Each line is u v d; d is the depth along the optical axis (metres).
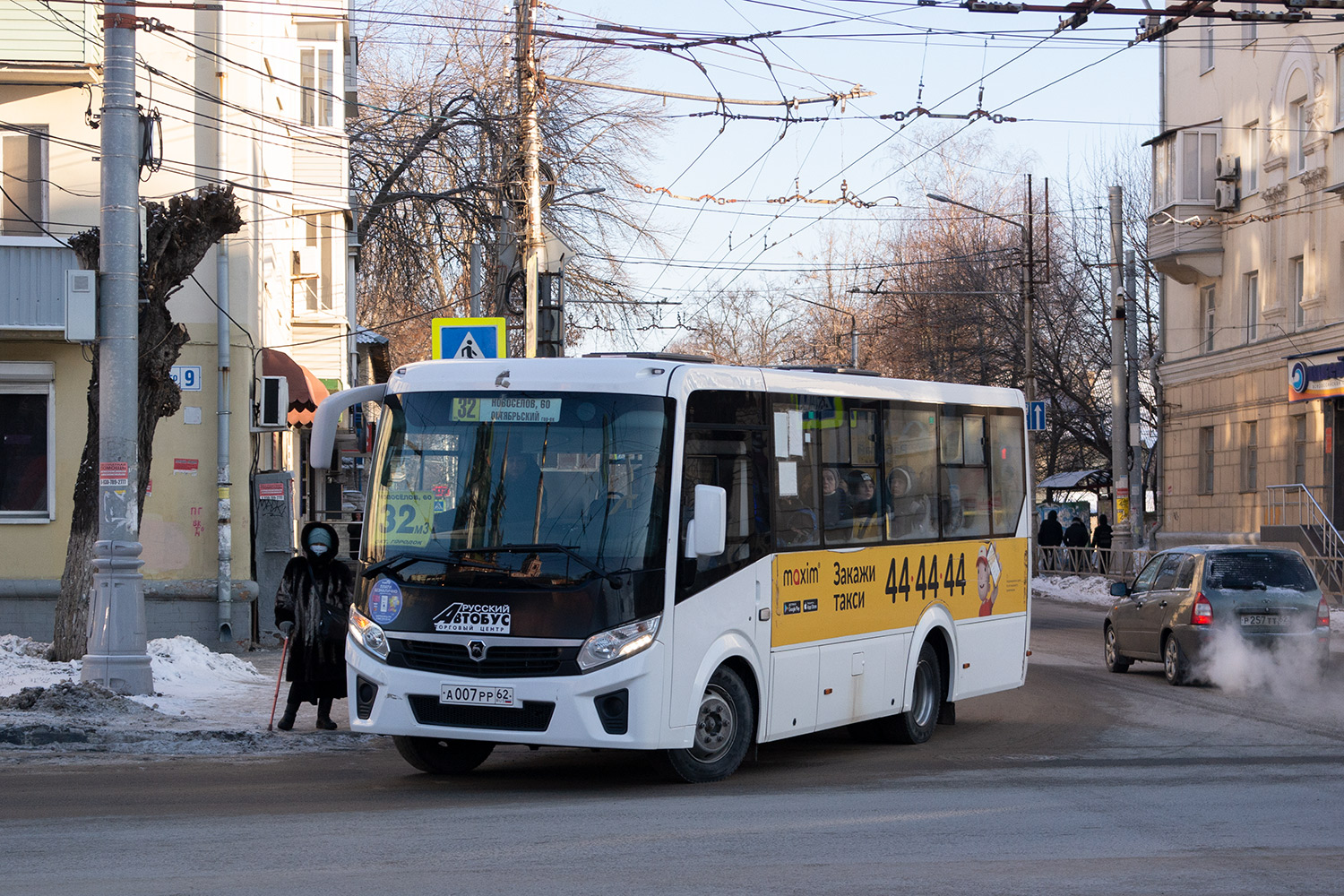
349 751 12.16
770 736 10.84
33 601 21.91
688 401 10.21
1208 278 39.62
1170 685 17.75
